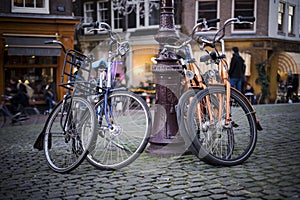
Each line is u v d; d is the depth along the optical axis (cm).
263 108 760
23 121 1148
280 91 735
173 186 389
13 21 1425
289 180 391
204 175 419
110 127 468
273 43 731
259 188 371
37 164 505
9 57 1442
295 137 610
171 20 511
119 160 459
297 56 705
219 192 365
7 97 1194
